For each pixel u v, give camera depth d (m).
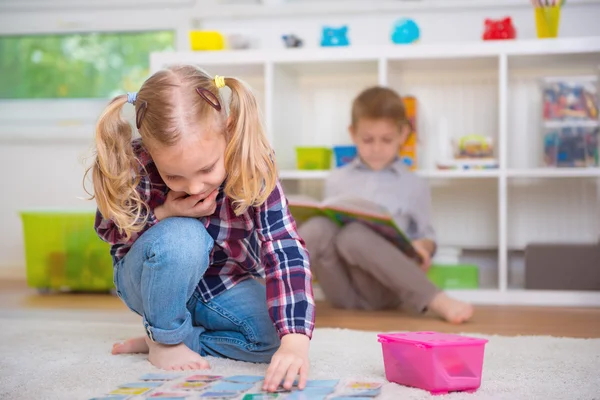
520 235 2.59
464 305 1.85
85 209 2.53
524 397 0.98
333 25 2.74
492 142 2.46
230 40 2.49
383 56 2.35
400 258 1.93
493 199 2.61
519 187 2.59
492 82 2.59
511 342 1.44
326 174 2.41
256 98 1.10
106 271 2.46
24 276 2.94
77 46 3.01
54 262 2.46
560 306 2.21
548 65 2.51
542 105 2.45
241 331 1.24
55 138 2.91
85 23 2.95
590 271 2.27
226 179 1.14
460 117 2.62
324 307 2.15
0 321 1.75
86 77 3.01
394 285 1.93
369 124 2.25
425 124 2.64
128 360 1.24
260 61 2.41
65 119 3.01
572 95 2.41
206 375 1.09
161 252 1.10
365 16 2.72
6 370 1.16
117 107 1.09
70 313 1.98
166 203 1.17
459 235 2.63
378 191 2.29
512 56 2.32
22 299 2.32
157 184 1.18
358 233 1.96
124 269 1.19
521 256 2.64
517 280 2.63
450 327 1.74
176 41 2.88
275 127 2.44
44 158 2.93
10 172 2.95
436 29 2.67
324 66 2.53
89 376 1.11
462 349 1.00
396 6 2.67
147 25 2.90
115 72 2.99
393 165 2.32
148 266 1.12
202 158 1.01
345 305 2.13
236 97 1.08
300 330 1.07
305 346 1.06
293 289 1.10
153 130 1.01
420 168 2.64
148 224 1.18
